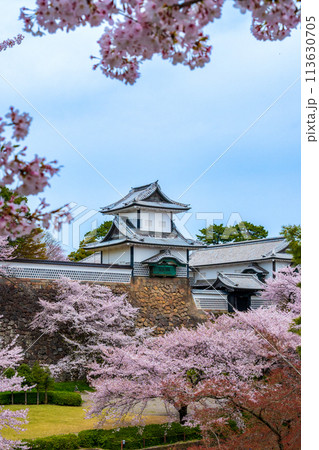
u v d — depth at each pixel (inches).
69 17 151.1
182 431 661.9
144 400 644.7
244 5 152.6
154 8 143.9
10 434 625.3
